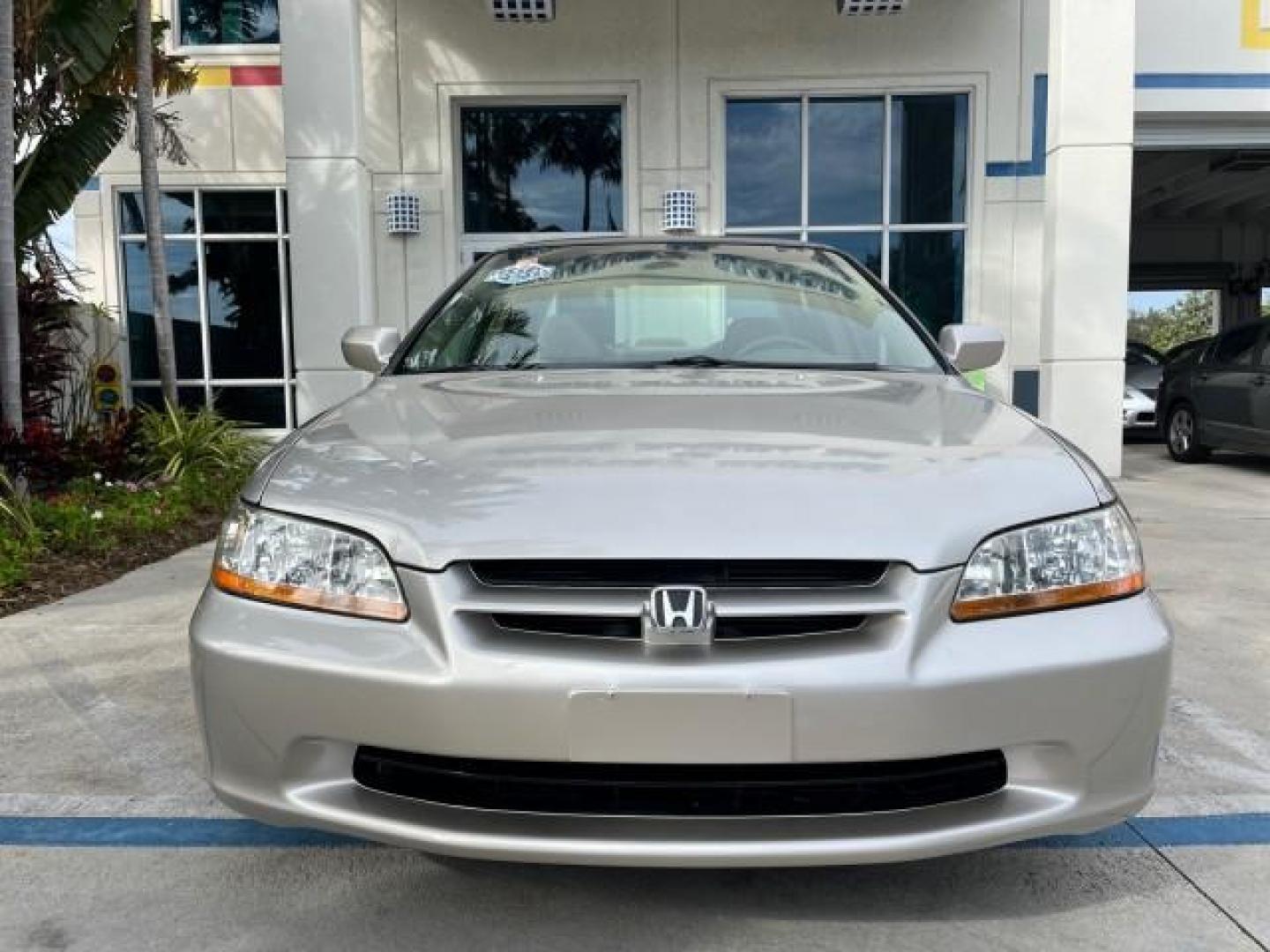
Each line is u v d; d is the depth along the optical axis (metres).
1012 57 9.67
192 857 2.50
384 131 9.66
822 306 3.42
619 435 2.28
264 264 10.52
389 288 9.74
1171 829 2.62
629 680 1.83
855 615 1.89
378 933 2.17
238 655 1.99
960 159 9.93
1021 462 2.18
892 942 2.12
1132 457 12.23
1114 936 2.14
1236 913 2.23
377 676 1.90
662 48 9.68
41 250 8.55
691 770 1.90
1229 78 10.34
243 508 2.17
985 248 9.86
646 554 1.88
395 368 3.22
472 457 2.18
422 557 1.93
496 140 9.95
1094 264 8.76
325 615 1.99
